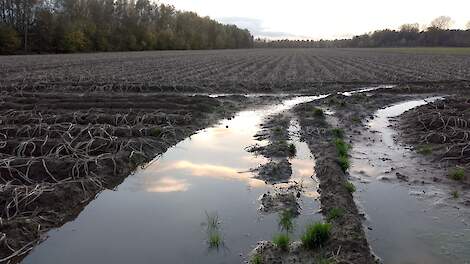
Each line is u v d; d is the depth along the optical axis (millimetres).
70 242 7078
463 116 15812
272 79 30984
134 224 7730
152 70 36125
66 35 72875
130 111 16719
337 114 17906
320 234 6773
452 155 11492
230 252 6734
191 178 10180
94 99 19688
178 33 113312
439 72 37500
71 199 8594
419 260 6488
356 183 9789
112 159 10641
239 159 11656
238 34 165875
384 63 51531
